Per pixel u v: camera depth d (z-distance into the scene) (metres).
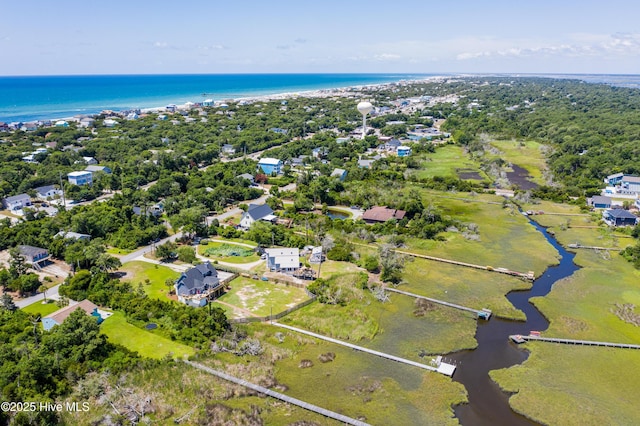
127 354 58.59
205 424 49.12
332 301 75.38
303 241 98.81
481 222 118.12
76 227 98.12
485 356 63.44
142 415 49.69
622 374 59.69
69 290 74.81
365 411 51.97
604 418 51.84
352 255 92.69
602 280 86.50
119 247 97.38
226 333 64.94
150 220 109.06
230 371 57.56
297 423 49.62
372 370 59.31
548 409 53.19
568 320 72.56
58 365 54.75
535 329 70.69
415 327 69.94
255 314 71.38
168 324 66.50
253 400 53.25
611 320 73.06
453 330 69.19
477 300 78.44
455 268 91.06
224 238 104.06
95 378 53.59
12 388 49.62
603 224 115.50
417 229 107.50
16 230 96.44
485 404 54.25
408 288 82.19
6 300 69.62
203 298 73.25
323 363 60.53
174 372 56.50
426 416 51.69
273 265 85.62
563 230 112.62
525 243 104.44
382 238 104.31
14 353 55.31
